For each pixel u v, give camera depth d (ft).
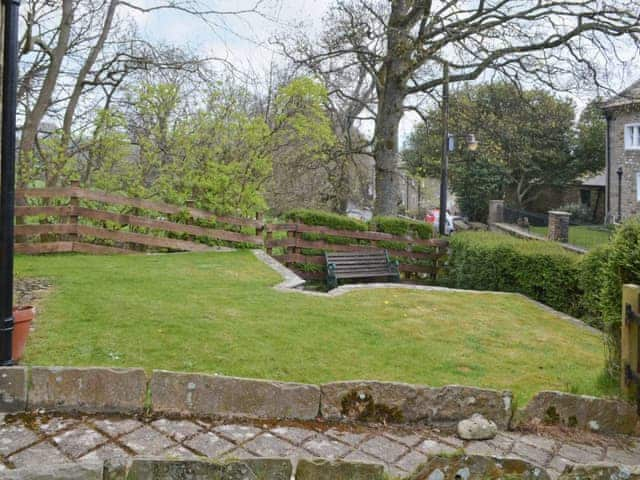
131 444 10.13
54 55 37.11
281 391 11.80
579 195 87.71
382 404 11.99
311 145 50.31
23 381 11.21
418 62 44.80
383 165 50.11
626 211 68.23
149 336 16.57
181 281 25.59
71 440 10.12
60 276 25.35
